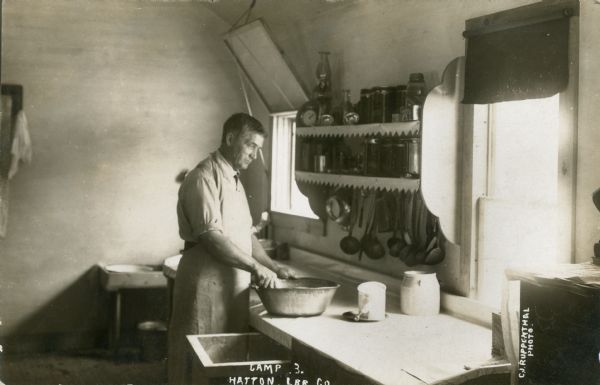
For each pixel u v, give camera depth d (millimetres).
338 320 2891
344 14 4004
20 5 4945
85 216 5180
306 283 3373
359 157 3615
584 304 1675
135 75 5258
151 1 5250
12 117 4949
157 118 5332
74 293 5172
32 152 5027
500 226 2775
